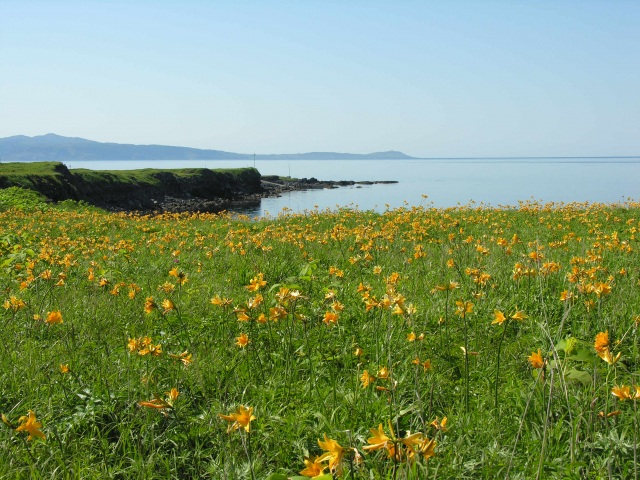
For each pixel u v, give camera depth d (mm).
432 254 9320
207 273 9062
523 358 4867
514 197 56594
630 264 8164
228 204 63000
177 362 4730
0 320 6102
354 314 6301
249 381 4570
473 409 4070
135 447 3693
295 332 5680
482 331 5660
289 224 16828
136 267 9602
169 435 3863
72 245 11148
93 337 5613
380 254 9586
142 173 64562
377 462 3189
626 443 3320
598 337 3373
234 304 6719
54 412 4090
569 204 20594
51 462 3520
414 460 2781
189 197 67125
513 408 4051
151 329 5961
